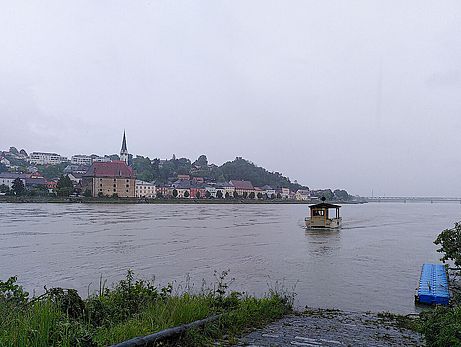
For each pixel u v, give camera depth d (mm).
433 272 20734
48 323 5910
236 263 26172
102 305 9297
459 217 95188
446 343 6867
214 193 199125
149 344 6477
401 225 65375
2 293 9758
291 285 19922
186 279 21016
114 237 39500
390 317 13148
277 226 57438
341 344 8391
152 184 187500
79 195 147875
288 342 8156
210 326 8320
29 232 42812
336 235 46062
